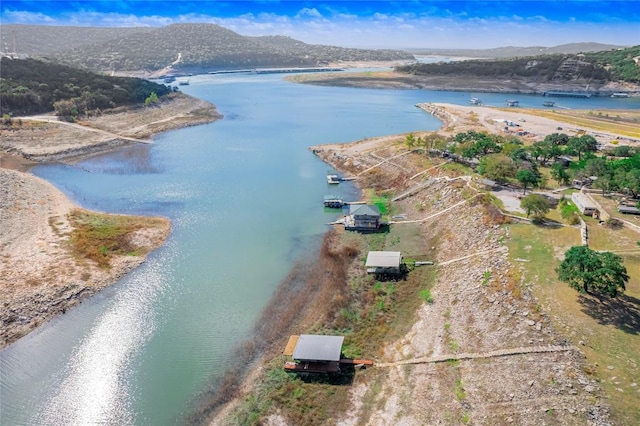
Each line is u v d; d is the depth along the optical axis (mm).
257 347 47531
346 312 51812
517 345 41656
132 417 39594
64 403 41344
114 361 46250
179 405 40625
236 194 94375
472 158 97375
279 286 58844
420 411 37562
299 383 41844
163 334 50094
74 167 113688
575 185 80750
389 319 50844
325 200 86938
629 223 61031
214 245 70938
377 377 42094
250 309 54188
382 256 61469
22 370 45156
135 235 73000
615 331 41344
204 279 60969
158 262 65625
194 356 46625
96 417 39844
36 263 62281
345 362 43938
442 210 77875
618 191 74438
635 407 33250
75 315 53406
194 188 98000
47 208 81750
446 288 55000
